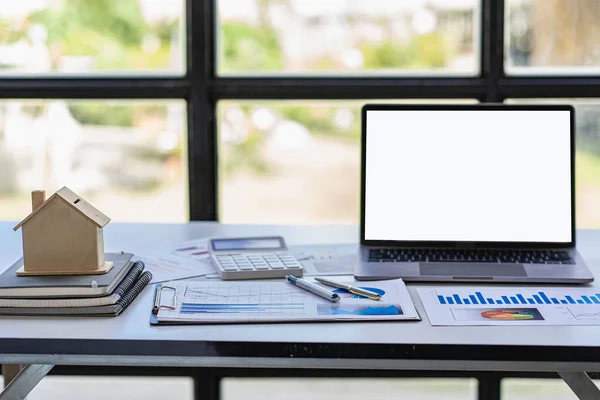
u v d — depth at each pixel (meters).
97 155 2.42
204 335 1.13
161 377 2.46
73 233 1.27
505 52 2.28
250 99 2.32
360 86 2.29
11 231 1.78
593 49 2.29
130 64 2.34
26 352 1.12
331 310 1.24
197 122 2.32
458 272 1.42
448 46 2.32
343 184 2.46
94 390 2.55
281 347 1.11
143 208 2.44
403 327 1.18
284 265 1.46
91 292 1.21
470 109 1.53
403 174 1.53
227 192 2.42
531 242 1.51
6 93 2.32
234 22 2.32
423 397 2.51
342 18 2.33
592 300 1.30
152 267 1.50
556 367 1.10
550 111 1.53
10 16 2.34
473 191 1.52
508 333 1.15
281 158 2.41
